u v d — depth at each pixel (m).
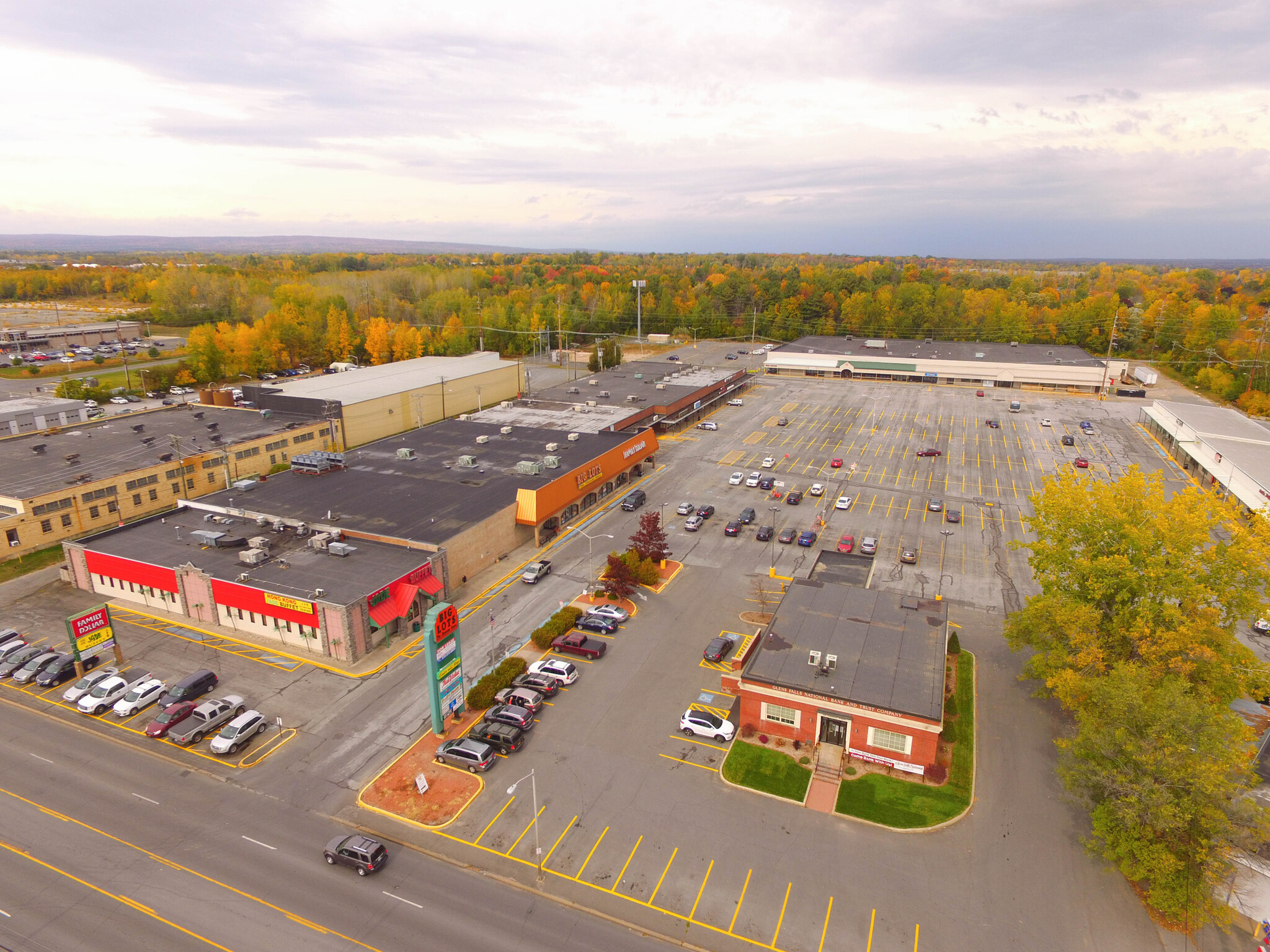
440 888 34.25
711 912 32.88
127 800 40.06
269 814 38.91
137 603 62.12
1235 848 34.12
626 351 198.88
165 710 46.59
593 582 65.62
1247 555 41.44
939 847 36.62
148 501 80.31
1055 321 198.88
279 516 68.00
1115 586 44.16
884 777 41.50
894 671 44.66
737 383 147.00
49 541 71.62
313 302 198.50
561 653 54.25
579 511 82.12
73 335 185.62
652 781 41.22
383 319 174.50
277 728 45.84
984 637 56.47
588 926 32.19
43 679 50.34
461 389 125.19
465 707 47.84
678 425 119.81
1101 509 45.09
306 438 97.62
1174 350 175.75
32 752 44.09
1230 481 84.62
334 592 54.75
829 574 61.69
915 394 145.38
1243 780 33.97
